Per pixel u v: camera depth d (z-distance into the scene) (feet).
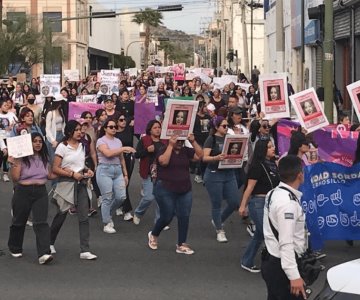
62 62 224.33
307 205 28.84
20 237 30.35
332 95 49.57
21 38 193.57
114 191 35.47
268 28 153.48
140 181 53.36
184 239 31.19
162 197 30.55
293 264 17.20
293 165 17.94
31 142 28.50
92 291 25.31
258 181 26.84
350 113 70.03
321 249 29.86
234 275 27.53
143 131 49.75
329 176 29.66
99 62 313.94
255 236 27.50
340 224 29.73
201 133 48.65
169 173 30.42
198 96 59.36
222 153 31.91
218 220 33.32
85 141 38.01
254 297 24.56
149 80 98.63
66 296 24.68
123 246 32.55
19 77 132.67
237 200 33.17
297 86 114.83
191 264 29.30
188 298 24.44
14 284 26.25
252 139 36.83
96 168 36.58
